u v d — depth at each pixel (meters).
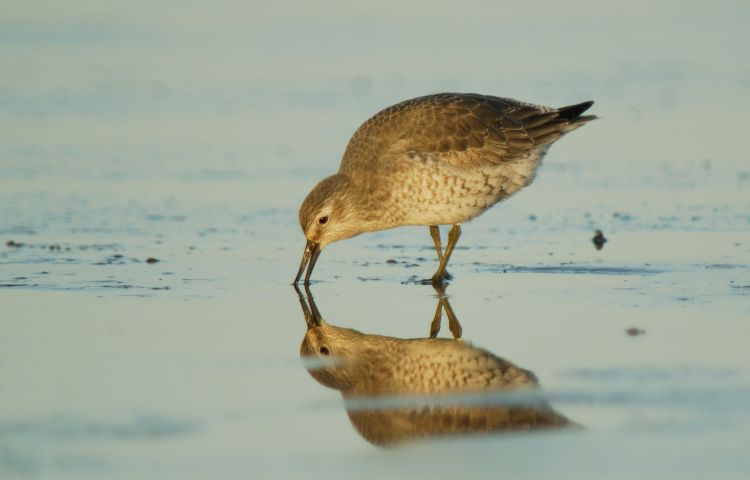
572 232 16.89
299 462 8.92
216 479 8.59
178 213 17.89
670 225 16.95
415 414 9.95
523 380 10.63
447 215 14.81
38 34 28.22
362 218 14.93
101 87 24.81
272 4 30.81
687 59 26.80
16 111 23.45
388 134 14.74
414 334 12.48
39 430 9.45
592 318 12.66
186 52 27.17
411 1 31.62
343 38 28.53
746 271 14.52
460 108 14.81
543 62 26.47
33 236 16.61
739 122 22.42
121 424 9.62
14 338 12.09
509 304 13.45
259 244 16.50
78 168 20.14
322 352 11.80
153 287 14.28
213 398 10.28
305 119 22.84
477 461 8.91
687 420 9.51
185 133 22.25
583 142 21.83
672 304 13.11
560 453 8.96
